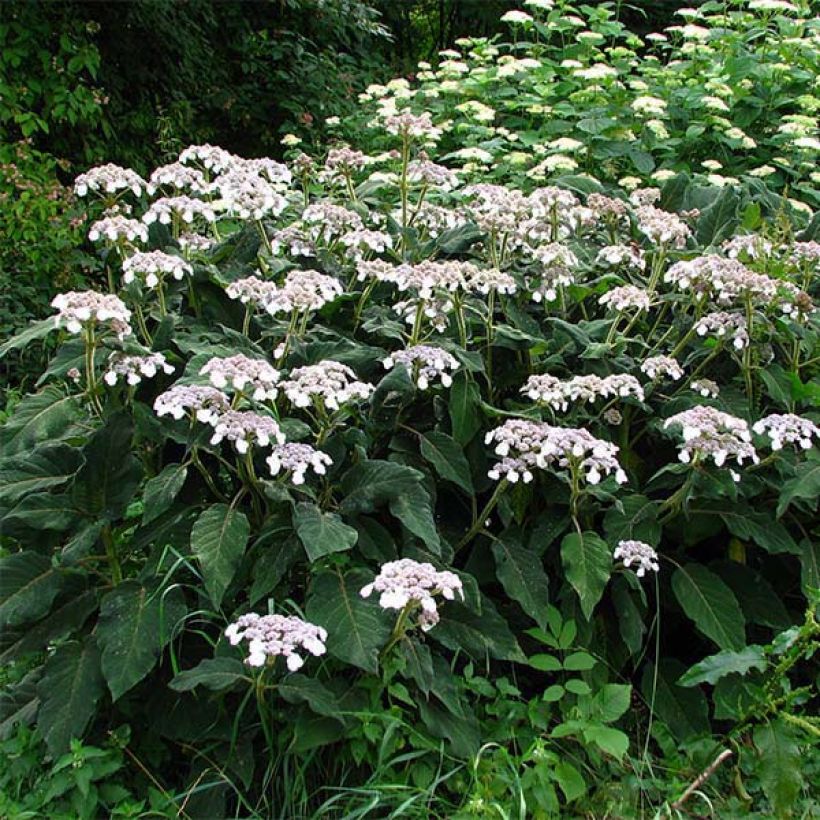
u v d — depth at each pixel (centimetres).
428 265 296
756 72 731
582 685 270
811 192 645
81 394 296
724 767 278
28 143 650
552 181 488
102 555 279
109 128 743
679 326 342
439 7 1336
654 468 335
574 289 354
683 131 721
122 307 261
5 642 262
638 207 412
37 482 273
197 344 288
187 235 341
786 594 330
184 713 261
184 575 271
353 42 1146
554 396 288
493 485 314
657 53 1141
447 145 756
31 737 267
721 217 414
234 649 254
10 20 681
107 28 816
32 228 598
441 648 292
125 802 251
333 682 257
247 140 977
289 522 272
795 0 833
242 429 244
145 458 291
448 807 252
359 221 350
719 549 336
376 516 304
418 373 292
